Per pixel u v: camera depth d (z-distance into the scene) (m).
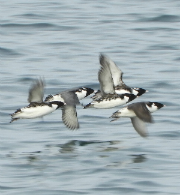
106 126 23.98
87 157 20.62
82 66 32.16
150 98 27.77
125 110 18.73
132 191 17.98
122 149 21.41
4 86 28.91
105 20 40.59
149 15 41.44
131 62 32.91
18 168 19.78
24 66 32.09
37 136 22.84
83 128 23.77
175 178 18.84
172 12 42.03
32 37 37.25
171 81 29.86
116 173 19.25
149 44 35.91
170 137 22.73
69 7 43.91
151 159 20.39
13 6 43.94
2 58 33.47
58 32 38.19
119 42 36.28
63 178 18.97
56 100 20.31
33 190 18.06
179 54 34.19
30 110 19.22
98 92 21.08
